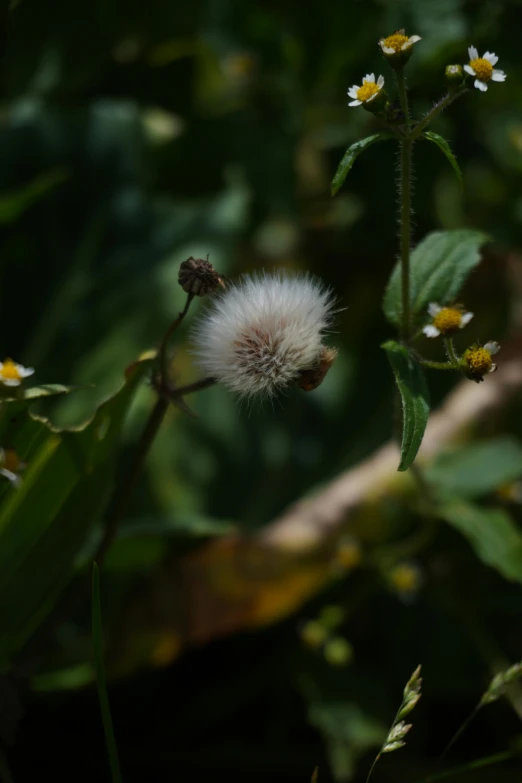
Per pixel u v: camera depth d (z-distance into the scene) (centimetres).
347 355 55
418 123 35
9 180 46
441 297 38
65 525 38
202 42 54
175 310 46
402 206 36
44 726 43
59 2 49
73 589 41
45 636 40
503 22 50
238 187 51
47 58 49
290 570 42
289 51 54
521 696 43
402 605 45
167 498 47
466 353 35
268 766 43
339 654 43
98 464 38
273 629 45
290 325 35
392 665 45
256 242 56
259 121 54
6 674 39
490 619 46
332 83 54
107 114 47
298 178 56
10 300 45
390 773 42
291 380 35
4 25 48
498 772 42
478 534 42
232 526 42
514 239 54
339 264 56
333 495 44
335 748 42
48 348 45
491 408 46
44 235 46
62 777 42
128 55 53
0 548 37
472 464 43
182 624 42
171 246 47
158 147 49
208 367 35
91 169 47
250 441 51
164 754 42
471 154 54
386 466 44
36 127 46
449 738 44
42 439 36
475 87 35
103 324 46
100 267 46
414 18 50
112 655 42
